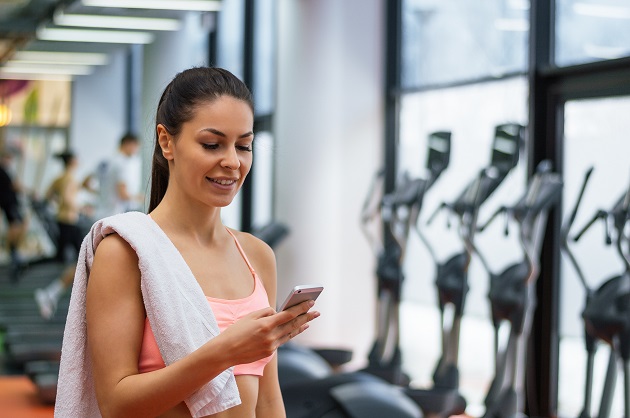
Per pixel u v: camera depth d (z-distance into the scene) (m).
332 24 8.38
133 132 17.20
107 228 1.86
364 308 8.49
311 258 8.34
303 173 8.37
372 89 8.51
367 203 6.80
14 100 17.23
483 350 7.16
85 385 1.92
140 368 1.87
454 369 5.95
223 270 2.00
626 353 4.77
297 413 4.87
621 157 5.96
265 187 10.23
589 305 4.88
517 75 6.84
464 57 7.51
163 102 1.98
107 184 10.76
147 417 1.79
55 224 12.10
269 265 2.20
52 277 13.86
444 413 5.37
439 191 7.82
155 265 1.84
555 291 6.45
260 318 1.76
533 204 5.29
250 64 10.73
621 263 5.95
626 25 5.86
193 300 1.87
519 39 6.84
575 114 6.35
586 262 6.23
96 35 11.65
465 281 5.93
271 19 10.12
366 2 8.48
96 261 1.86
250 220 10.62
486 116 7.24
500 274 5.50
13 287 12.79
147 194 2.32
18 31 10.88
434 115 7.92
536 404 6.51
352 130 8.46
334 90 8.39
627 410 4.77
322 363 6.01
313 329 8.36
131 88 17.31
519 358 5.42
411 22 8.27
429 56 8.01
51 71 15.81
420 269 8.09
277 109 8.61
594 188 6.18
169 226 1.97
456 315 5.95
